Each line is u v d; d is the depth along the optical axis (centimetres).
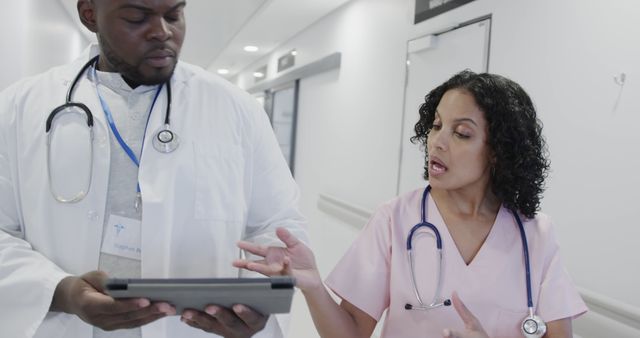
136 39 91
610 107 149
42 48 336
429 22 253
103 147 97
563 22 168
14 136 97
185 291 69
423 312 100
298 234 107
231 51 620
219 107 109
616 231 146
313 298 97
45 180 95
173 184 98
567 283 103
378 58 312
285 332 106
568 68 166
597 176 153
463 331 89
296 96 513
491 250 104
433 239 106
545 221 108
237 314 76
